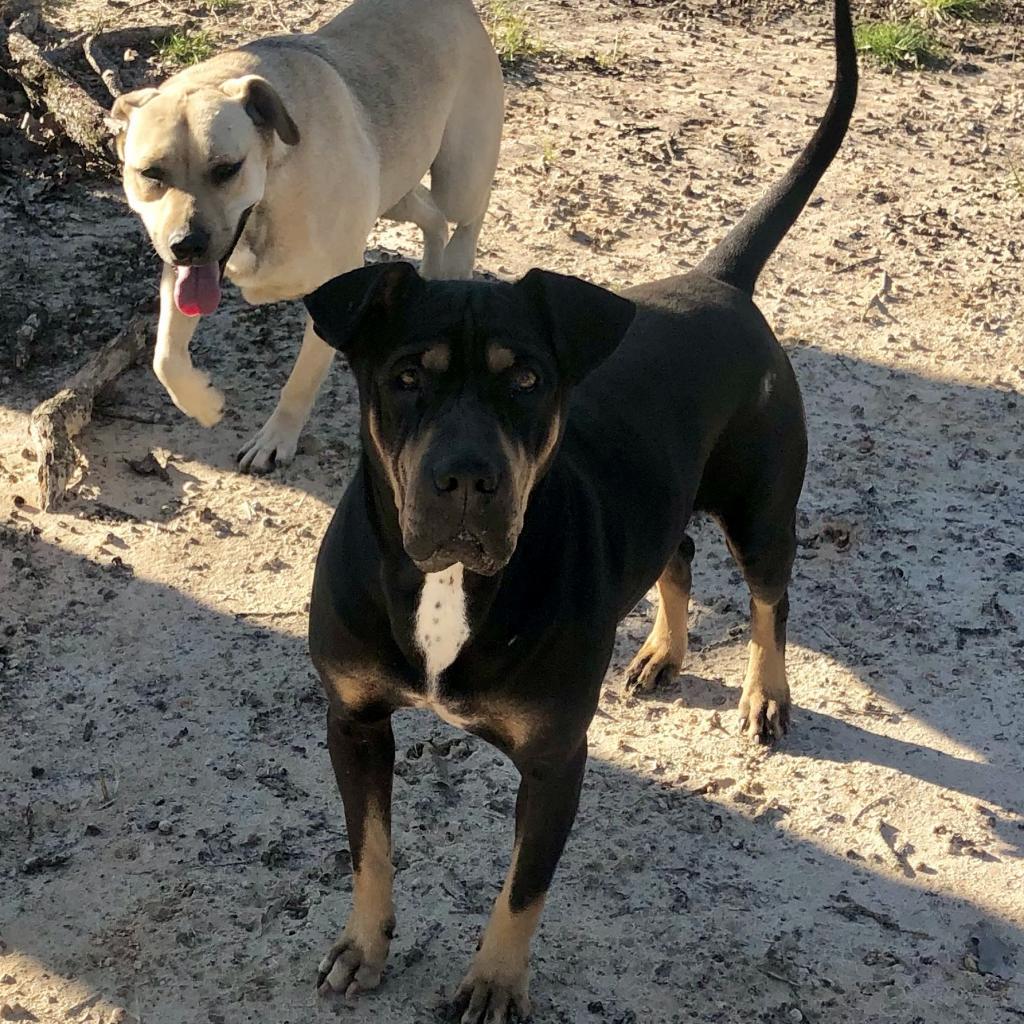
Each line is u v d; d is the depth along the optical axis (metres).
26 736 1.60
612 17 3.62
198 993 1.33
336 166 1.97
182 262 1.84
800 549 1.92
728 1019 1.33
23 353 2.16
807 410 2.18
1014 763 1.62
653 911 1.43
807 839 1.52
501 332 1.13
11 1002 1.32
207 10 3.40
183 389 1.95
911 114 3.18
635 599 1.35
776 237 1.62
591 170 2.83
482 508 1.10
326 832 1.50
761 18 3.67
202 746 1.59
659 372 1.41
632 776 1.59
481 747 1.62
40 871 1.45
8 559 1.83
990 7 3.81
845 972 1.38
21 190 2.63
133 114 1.88
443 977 1.36
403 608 1.19
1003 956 1.40
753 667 1.66
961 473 2.07
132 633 1.74
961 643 1.78
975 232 2.70
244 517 1.93
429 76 2.19
